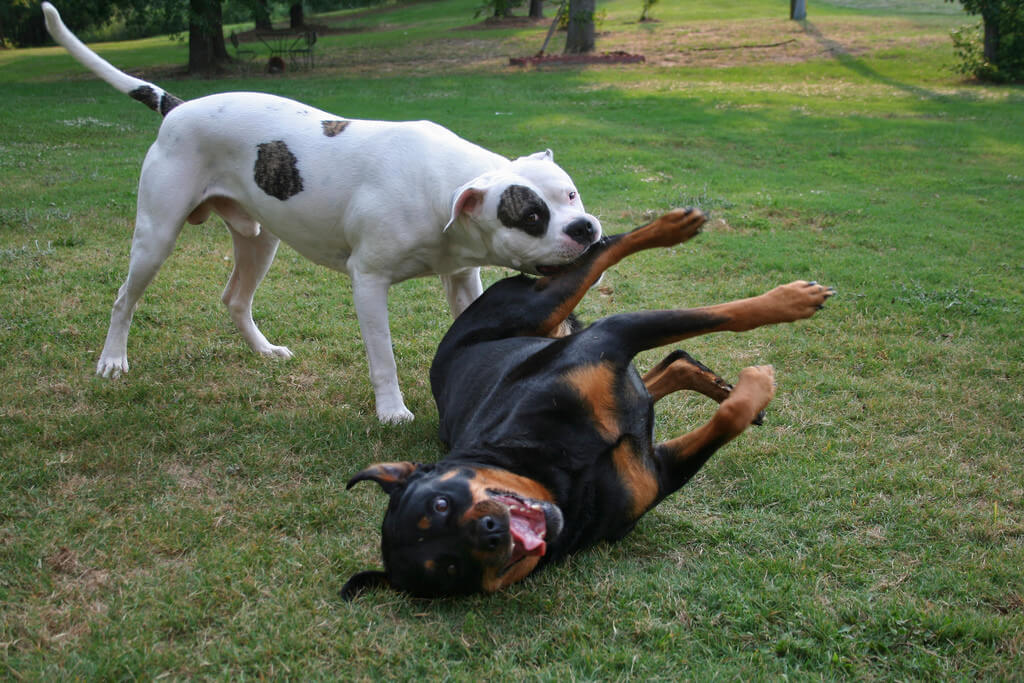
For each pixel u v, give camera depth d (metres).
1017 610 3.23
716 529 3.79
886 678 2.90
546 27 34.84
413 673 2.91
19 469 4.31
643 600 3.28
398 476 3.25
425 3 50.91
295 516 3.93
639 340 3.58
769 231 8.77
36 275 7.15
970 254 7.99
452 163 4.62
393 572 3.12
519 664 2.97
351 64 27.16
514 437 3.36
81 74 26.83
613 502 3.41
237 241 5.57
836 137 14.14
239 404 5.12
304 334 6.25
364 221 4.68
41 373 5.45
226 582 3.40
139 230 5.12
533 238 4.17
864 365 5.56
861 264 7.58
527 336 4.13
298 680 2.89
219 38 26.78
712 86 20.23
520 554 3.00
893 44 25.69
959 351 5.75
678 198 9.79
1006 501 4.01
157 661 2.96
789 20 31.94
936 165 12.09
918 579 3.43
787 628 3.14
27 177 10.76
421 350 5.94
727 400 3.48
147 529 3.81
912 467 4.31
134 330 6.22
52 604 3.32
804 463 4.35
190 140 4.99
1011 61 21.02
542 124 14.84
